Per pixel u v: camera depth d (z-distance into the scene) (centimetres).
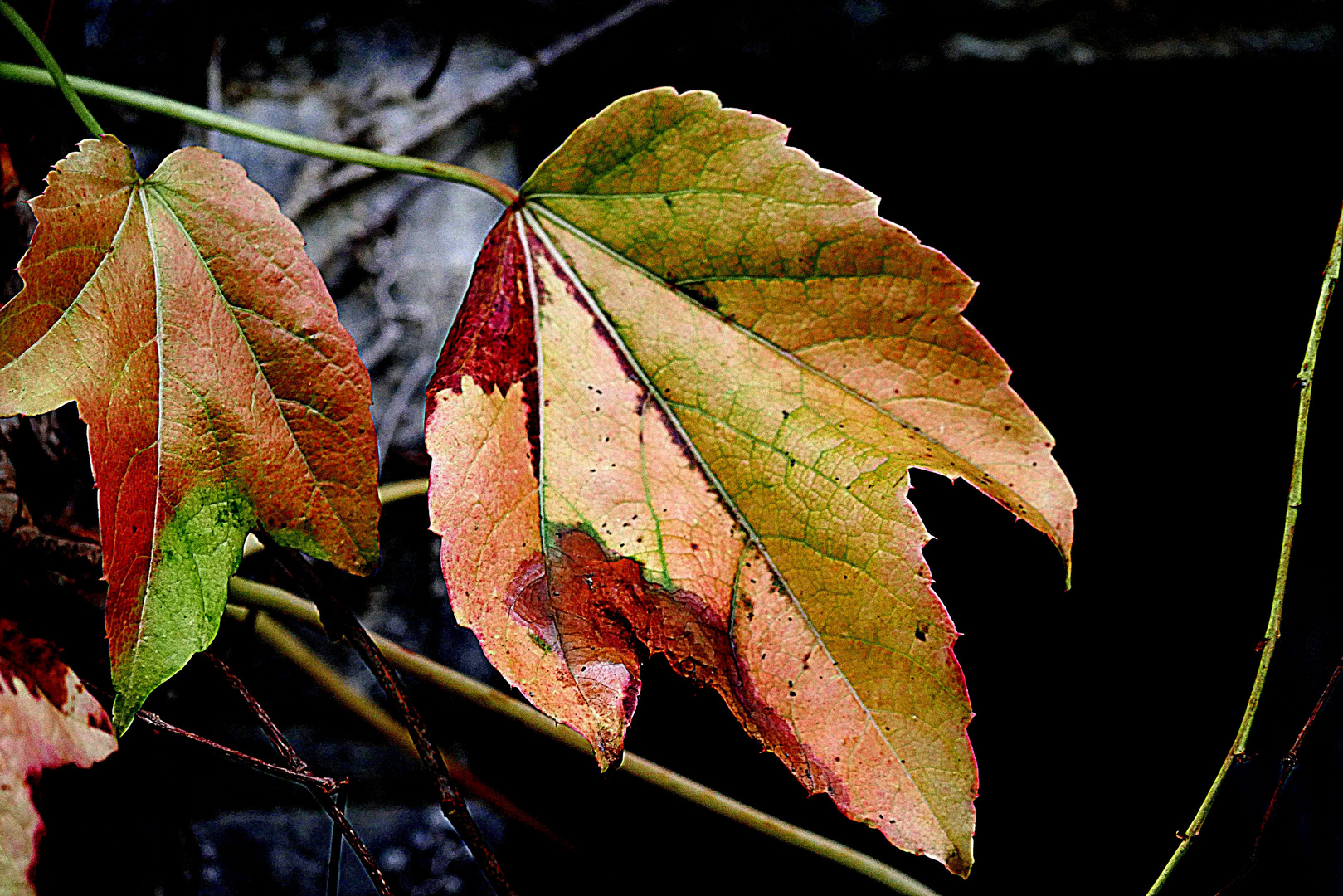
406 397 76
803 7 74
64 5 61
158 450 53
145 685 52
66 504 61
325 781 57
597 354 55
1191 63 73
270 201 54
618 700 53
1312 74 74
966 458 53
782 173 54
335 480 54
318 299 54
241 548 53
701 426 55
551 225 55
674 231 54
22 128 60
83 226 53
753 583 54
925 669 53
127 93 56
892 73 74
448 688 63
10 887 53
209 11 73
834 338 54
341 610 54
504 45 77
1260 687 58
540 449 54
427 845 74
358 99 76
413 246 77
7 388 52
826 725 53
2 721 53
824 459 54
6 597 58
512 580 54
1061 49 73
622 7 76
